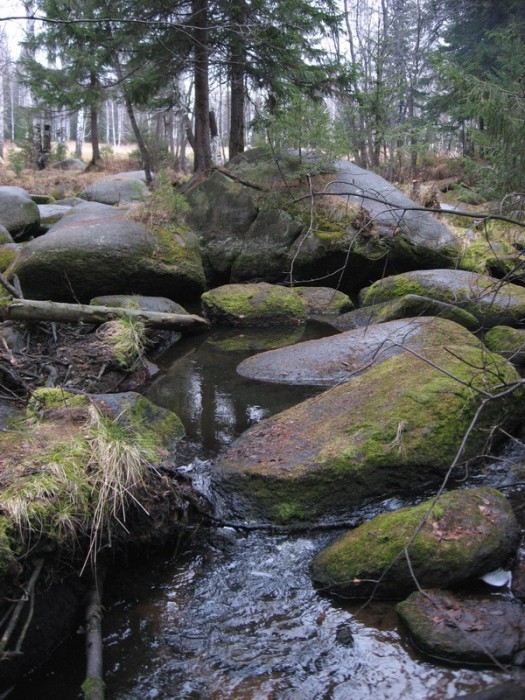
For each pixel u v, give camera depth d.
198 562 3.72
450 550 3.23
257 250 10.62
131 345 6.95
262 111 12.27
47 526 3.16
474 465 4.46
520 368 6.27
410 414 4.55
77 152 38.00
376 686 2.70
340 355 6.74
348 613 3.19
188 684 2.79
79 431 4.15
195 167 12.59
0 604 2.84
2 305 6.88
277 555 3.77
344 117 16.97
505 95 7.44
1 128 36.28
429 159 20.33
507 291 8.34
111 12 11.48
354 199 10.36
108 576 3.55
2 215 11.96
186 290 9.68
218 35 11.82
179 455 4.99
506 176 7.48
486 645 2.75
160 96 15.56
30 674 2.87
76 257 8.77
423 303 7.75
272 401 6.05
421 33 28.31
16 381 5.80
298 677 2.80
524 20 13.35
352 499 4.16
